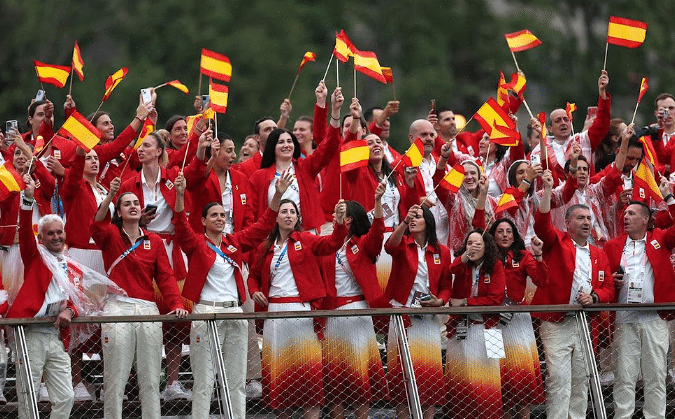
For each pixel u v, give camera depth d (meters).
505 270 38.38
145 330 35.22
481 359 37.09
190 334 35.41
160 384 37.31
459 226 41.12
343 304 37.59
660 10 83.50
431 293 37.81
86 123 36.66
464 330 37.28
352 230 38.25
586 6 83.31
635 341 38.66
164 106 72.88
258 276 37.53
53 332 34.25
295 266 37.06
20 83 76.69
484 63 80.56
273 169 40.50
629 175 45.12
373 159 41.44
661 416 38.81
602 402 37.34
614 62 81.81
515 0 82.94
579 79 81.50
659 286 39.41
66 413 34.38
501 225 38.47
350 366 36.56
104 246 36.00
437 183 40.78
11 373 36.12
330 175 41.28
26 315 34.22
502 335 37.50
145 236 36.28
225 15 76.25
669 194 40.50
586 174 41.97
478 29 81.25
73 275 35.31
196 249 36.44
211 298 36.34
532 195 41.47
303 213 40.09
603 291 38.91
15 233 37.97
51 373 34.25
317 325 36.38
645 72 81.94
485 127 39.44
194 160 39.34
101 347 35.34
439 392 36.84
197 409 35.09
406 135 77.12
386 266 40.25
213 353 34.84
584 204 40.47
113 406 34.97
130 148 41.97
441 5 81.44
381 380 36.81
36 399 33.47
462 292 37.84
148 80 73.44
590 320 38.16
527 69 80.75
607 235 43.03
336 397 36.47
